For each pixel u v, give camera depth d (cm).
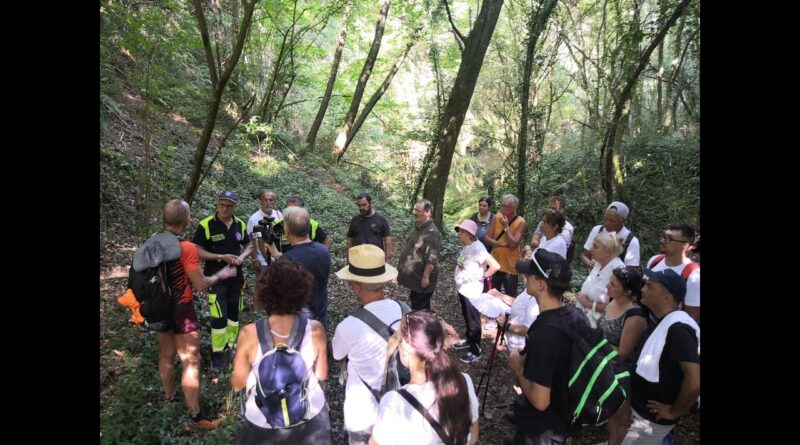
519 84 1188
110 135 724
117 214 620
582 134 1440
